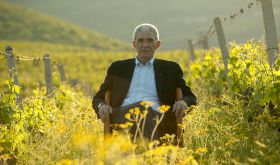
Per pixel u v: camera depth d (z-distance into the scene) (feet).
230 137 18.72
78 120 22.99
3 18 414.00
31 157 18.84
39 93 33.68
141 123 17.76
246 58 24.72
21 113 21.91
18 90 22.16
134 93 18.89
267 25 23.04
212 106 26.43
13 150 20.61
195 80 39.55
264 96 20.63
